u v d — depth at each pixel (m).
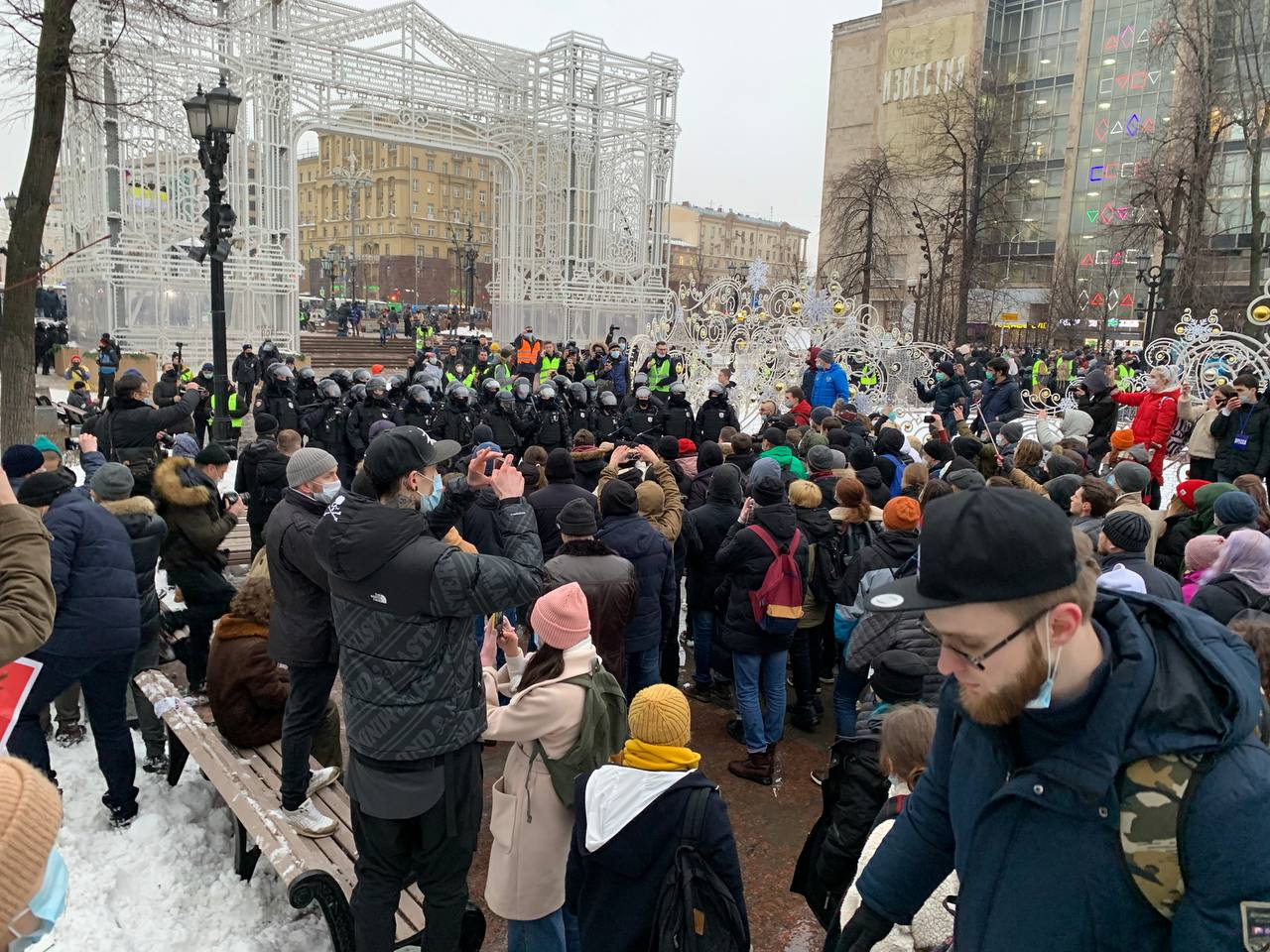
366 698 2.67
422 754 2.68
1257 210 29.77
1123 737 1.19
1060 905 1.24
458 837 2.80
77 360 17.83
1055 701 1.24
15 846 1.33
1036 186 59.59
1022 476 5.91
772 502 4.88
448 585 2.57
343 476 11.12
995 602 1.20
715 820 2.40
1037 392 26.19
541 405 12.48
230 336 24.25
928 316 42.81
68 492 3.81
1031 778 1.28
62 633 3.64
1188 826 1.14
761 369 17.80
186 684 5.47
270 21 24.53
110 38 18.38
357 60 26.56
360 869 2.85
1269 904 1.11
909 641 4.00
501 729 2.94
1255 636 2.70
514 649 3.81
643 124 34.22
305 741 3.46
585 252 33.41
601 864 2.46
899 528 4.76
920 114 59.12
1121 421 18.78
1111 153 55.81
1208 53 29.66
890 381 20.28
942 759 1.59
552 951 3.11
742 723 5.34
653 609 4.98
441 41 28.27
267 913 3.57
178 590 5.86
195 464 5.48
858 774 2.75
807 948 3.60
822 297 18.77
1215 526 5.79
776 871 4.13
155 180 22.66
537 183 32.72
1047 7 58.94
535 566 2.97
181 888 3.66
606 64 32.53
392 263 89.88
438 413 11.69
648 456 5.97
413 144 28.83
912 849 1.63
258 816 3.42
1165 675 1.22
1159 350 18.64
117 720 3.97
